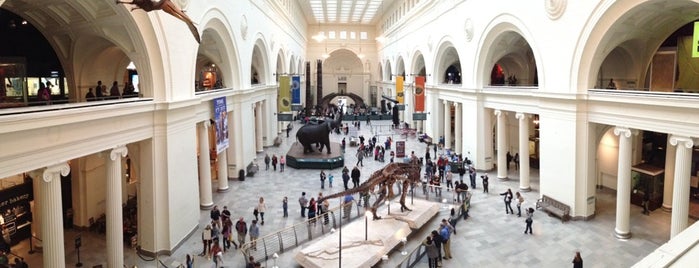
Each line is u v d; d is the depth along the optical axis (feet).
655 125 42.42
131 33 40.55
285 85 95.61
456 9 85.61
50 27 44.88
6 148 26.50
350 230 47.85
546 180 57.72
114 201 38.11
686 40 52.54
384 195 51.03
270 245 46.09
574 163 52.24
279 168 84.48
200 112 56.18
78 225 51.49
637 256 42.57
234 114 73.51
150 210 43.73
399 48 142.92
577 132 51.88
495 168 81.41
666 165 55.62
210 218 55.52
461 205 54.24
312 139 87.76
